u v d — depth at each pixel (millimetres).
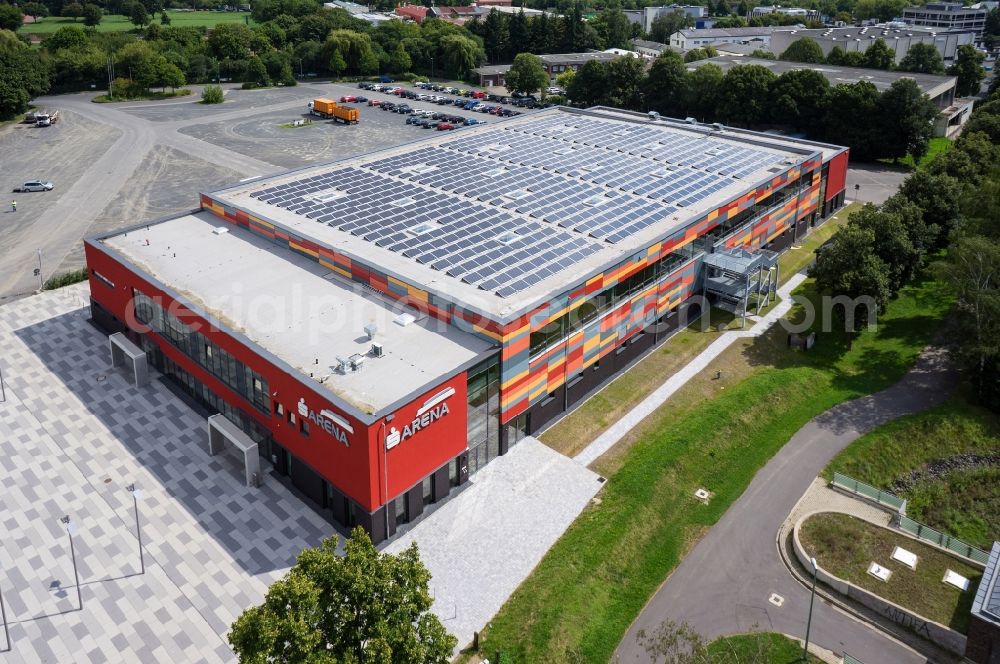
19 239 105875
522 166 96812
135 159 143750
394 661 34688
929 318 86438
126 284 72000
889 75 177500
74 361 75562
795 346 81250
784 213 100125
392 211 80562
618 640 46938
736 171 98125
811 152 106000
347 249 71562
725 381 74562
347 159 97562
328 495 56469
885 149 144250
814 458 64312
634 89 175250
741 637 47094
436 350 58531
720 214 83438
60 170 136875
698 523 56562
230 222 81125
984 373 70750
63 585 50031
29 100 178625
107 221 112750
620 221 79938
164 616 47938
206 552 52719
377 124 172250
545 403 66188
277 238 75500
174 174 135125
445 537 54562
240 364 59938
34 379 72625
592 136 112375
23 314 84812
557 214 80938
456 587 50469
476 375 57438
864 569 51719
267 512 56406
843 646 46688
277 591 34312
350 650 34062
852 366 78812
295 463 57969
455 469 58812
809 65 192500
